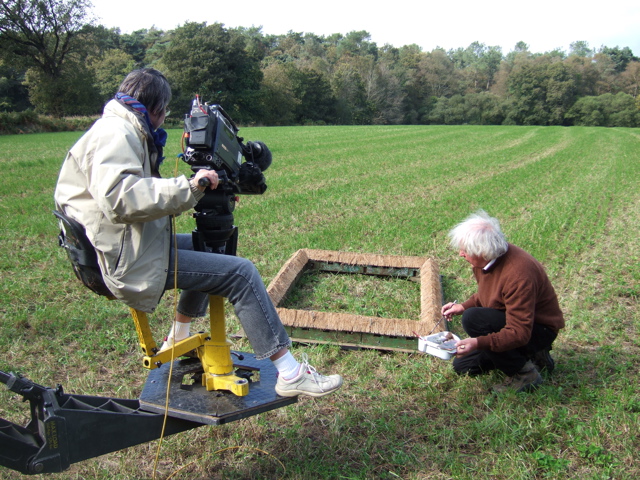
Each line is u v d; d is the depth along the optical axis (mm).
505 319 3703
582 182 14453
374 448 3205
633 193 12688
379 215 9625
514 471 2922
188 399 2766
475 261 3686
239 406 2703
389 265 6262
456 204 10891
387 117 89812
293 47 120750
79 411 2389
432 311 4746
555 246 7586
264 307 2662
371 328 4496
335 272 6445
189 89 63875
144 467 3074
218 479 2996
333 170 16766
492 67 116125
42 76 53625
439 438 3289
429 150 25031
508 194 12250
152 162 2523
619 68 121688
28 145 25547
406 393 3838
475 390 3838
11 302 5316
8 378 2359
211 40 63812
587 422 3410
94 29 54781
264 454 3184
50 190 12359
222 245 2857
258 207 10172
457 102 92375
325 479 2939
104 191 2191
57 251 7109
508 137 35781
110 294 2631
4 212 9594
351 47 126312
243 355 3361
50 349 4410
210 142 2463
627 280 6262
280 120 71375
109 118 2361
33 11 50812
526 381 3775
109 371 4094
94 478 2967
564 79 84312
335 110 79875
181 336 3211
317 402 3713
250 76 67875
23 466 2336
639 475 2928
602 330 4809
